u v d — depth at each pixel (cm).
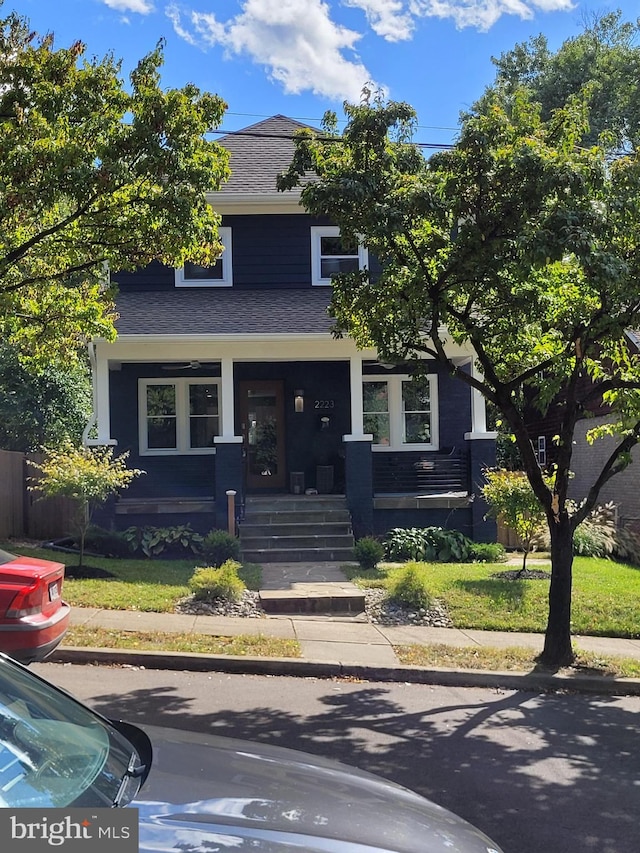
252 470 1695
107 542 1309
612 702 714
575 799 466
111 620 895
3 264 856
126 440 1645
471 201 729
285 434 1702
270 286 1597
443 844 238
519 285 765
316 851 211
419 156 788
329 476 1675
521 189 692
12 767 232
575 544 1429
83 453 1239
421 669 766
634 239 727
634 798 469
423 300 780
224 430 1428
